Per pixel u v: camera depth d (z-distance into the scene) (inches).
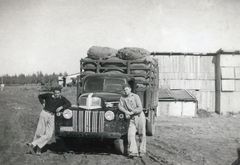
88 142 374.6
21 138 413.4
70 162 283.9
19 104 965.2
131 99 312.7
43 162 282.5
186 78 1152.8
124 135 329.1
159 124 732.0
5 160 287.4
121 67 424.8
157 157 316.5
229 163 304.5
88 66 431.5
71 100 820.0
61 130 323.3
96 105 325.1
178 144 411.2
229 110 1091.9
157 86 544.4
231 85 1089.4
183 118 959.6
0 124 538.3
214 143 435.8
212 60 1144.2
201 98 1148.5
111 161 291.9
